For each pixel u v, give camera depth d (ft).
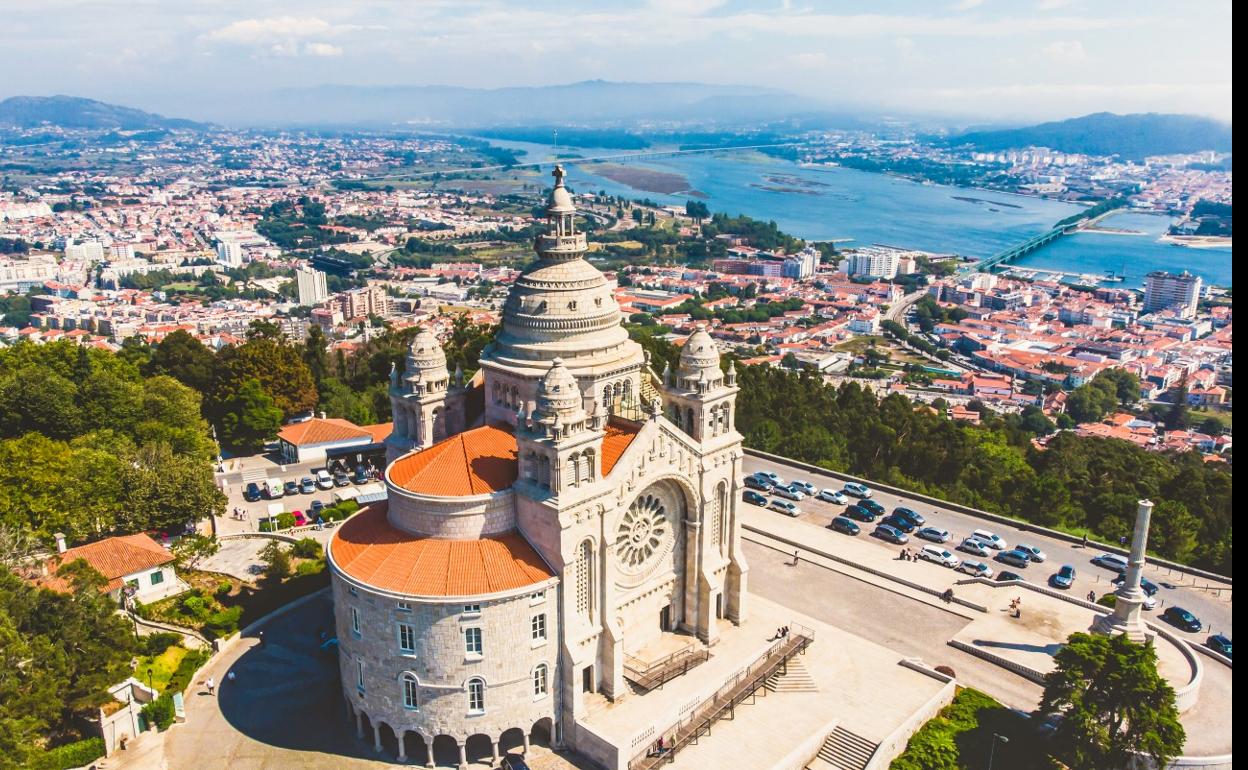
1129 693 311.68
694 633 382.83
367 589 308.19
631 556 357.82
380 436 651.25
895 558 488.85
